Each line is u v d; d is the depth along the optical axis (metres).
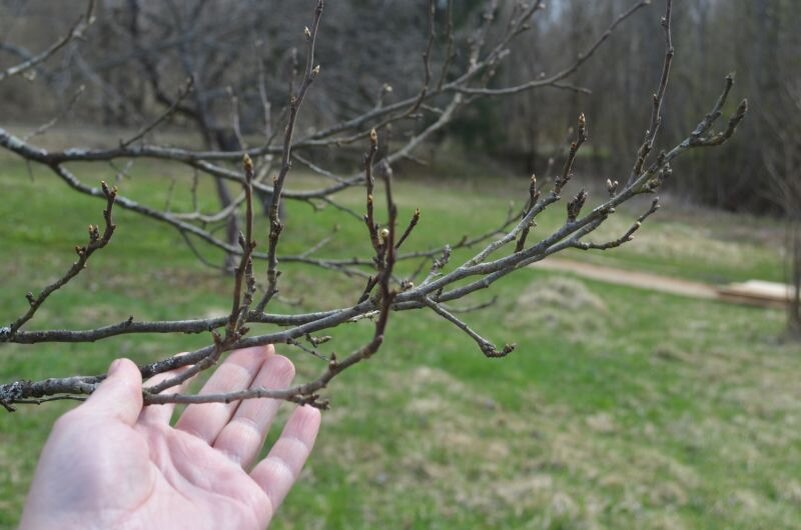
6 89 20.58
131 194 19.56
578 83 33.34
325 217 18.84
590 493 6.36
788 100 15.98
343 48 11.34
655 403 8.87
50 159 3.59
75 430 1.36
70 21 10.45
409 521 5.81
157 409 1.63
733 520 6.09
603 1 32.31
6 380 7.60
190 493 1.51
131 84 12.20
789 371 10.38
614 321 12.57
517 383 9.12
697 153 29.25
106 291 11.66
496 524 5.83
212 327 1.68
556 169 33.72
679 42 30.34
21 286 11.35
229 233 10.63
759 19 27.64
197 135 15.01
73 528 1.29
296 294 12.17
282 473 1.65
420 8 14.51
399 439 7.16
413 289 1.42
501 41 3.71
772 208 27.61
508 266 1.41
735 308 14.48
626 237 1.36
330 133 3.58
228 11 10.65
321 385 1.18
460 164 35.84
